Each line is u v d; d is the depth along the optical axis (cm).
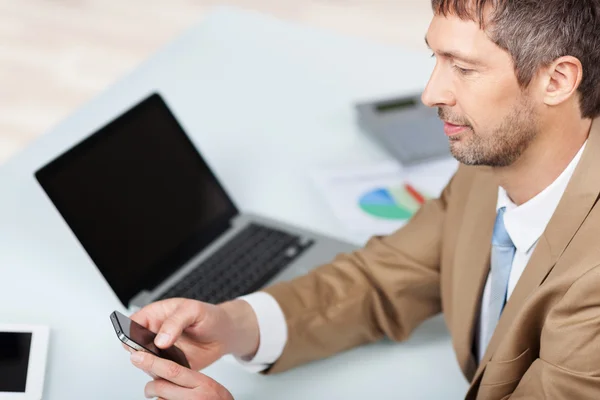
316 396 166
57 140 227
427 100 139
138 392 162
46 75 421
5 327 167
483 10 129
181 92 250
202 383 146
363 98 254
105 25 455
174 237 191
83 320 176
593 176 138
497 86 133
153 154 194
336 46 280
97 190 180
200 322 155
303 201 214
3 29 449
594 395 135
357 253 183
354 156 231
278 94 254
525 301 143
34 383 158
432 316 183
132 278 181
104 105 242
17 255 190
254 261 193
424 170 227
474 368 169
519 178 146
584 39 131
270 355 169
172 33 452
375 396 167
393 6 480
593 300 132
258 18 291
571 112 137
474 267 162
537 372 141
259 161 226
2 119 395
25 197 207
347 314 175
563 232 140
